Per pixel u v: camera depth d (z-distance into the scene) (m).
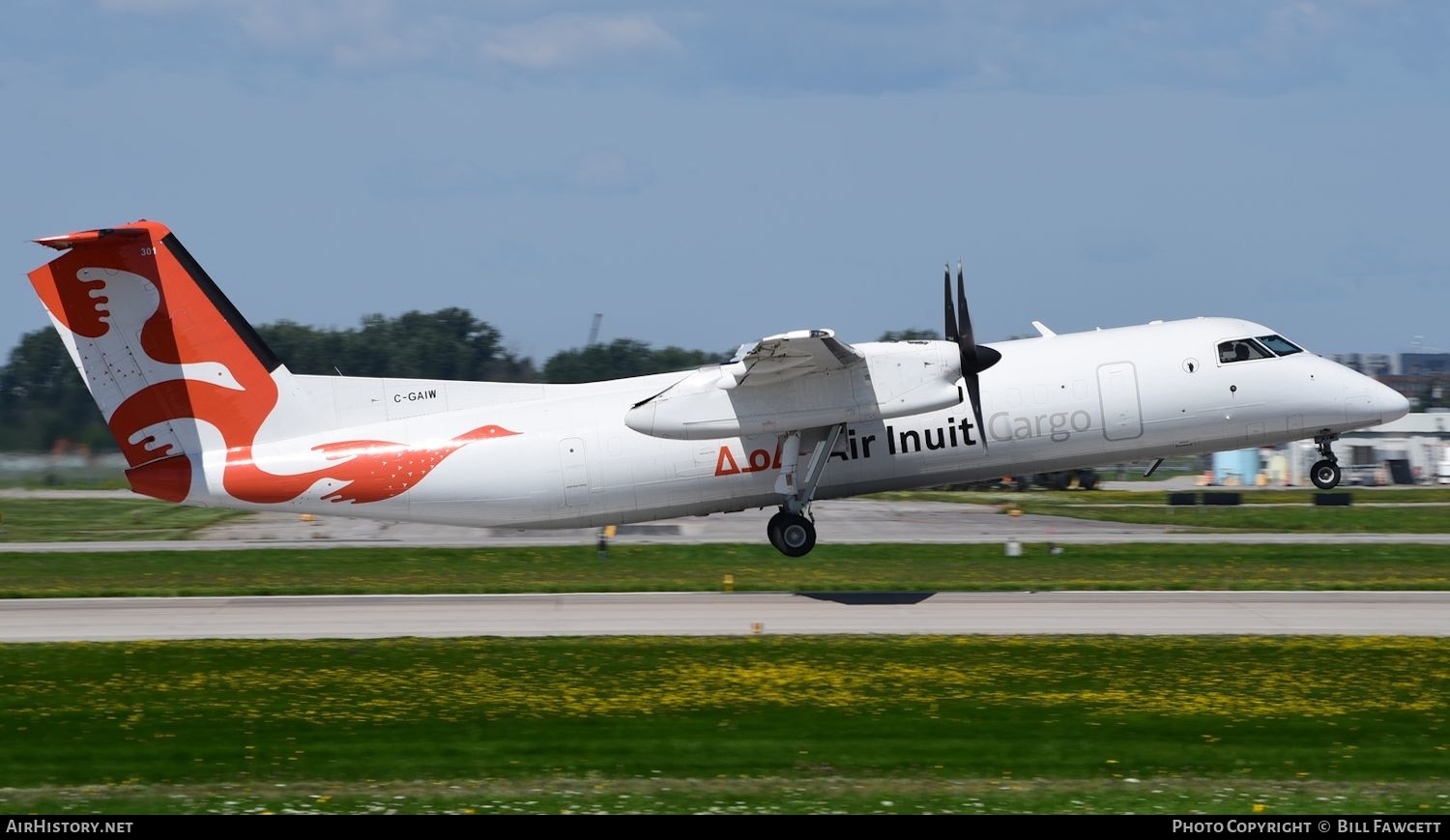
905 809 36.81
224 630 65.44
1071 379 76.88
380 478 75.38
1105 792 38.50
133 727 47.12
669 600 75.19
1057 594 76.38
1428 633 61.78
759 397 71.81
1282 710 48.38
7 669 56.59
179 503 76.06
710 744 44.41
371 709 49.56
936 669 55.50
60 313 73.75
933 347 71.94
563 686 53.03
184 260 74.81
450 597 77.12
